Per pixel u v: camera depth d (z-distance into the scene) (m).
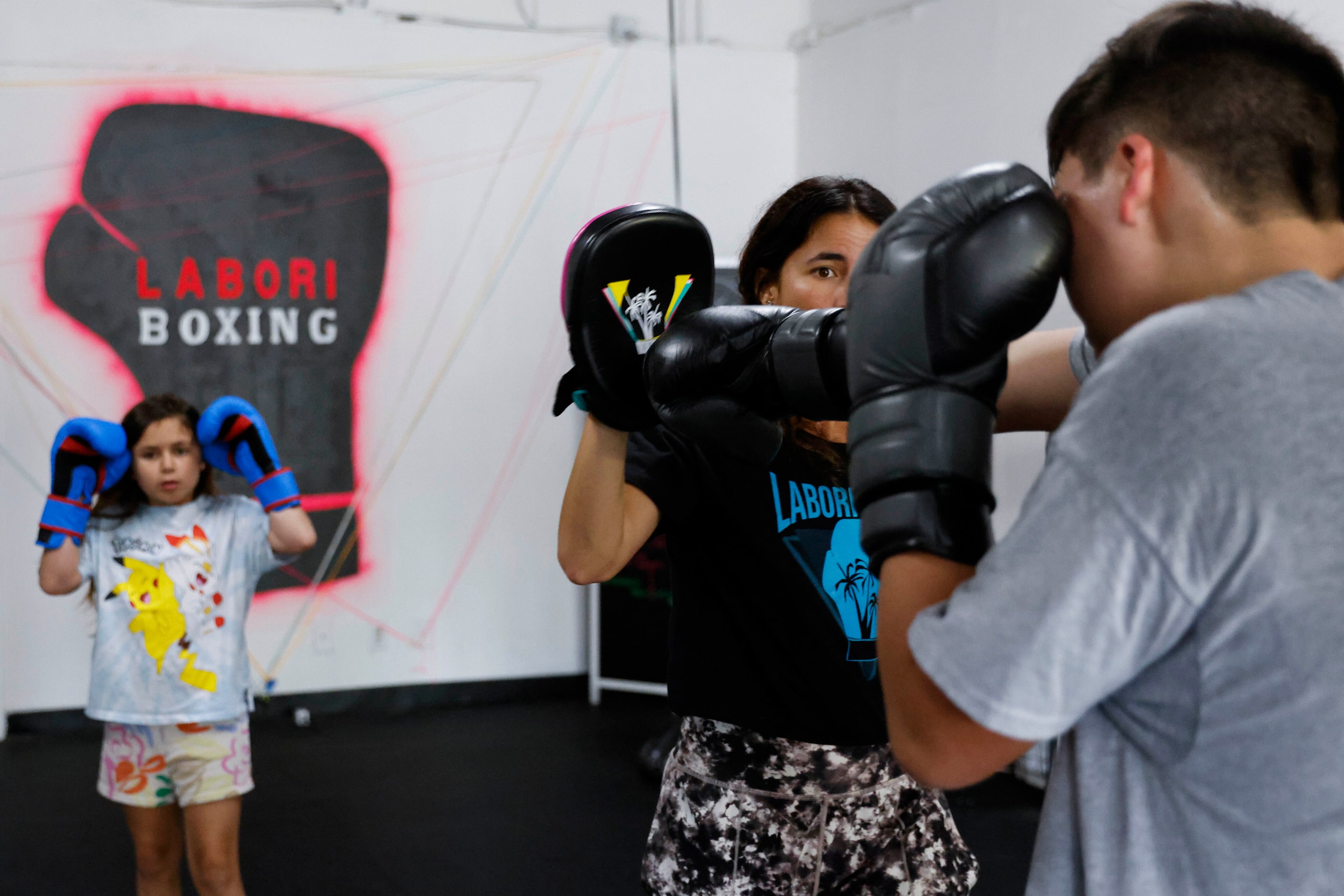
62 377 4.31
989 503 0.72
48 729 4.34
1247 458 0.59
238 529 2.41
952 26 4.10
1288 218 0.66
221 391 4.49
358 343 4.64
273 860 3.07
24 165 4.22
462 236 4.74
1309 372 0.60
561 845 3.19
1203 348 0.60
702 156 5.05
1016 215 0.69
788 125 5.19
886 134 4.53
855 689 1.20
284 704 4.61
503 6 4.74
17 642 4.29
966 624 0.63
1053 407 1.10
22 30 4.20
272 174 4.51
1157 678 0.65
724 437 1.04
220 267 4.47
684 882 1.23
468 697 4.84
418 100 4.66
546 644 4.95
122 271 4.36
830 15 4.90
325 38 4.54
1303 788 0.59
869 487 0.72
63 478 2.32
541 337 4.86
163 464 2.33
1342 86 0.67
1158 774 0.66
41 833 3.28
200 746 2.23
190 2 4.38
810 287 1.35
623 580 4.78
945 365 0.70
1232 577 0.59
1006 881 2.89
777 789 1.21
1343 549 0.58
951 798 3.53
